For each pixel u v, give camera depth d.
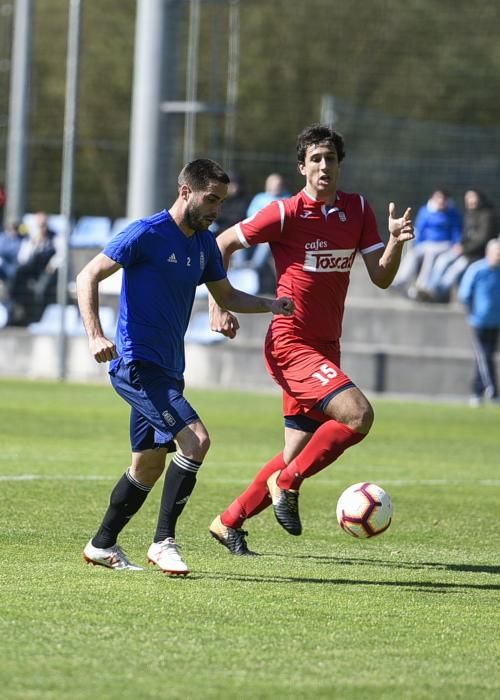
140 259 23.47
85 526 29.48
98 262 23.12
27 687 16.14
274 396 73.00
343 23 128.50
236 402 68.50
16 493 34.47
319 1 128.00
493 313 71.56
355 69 127.94
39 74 140.62
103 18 140.38
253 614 20.70
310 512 33.84
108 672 16.97
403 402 73.56
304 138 27.19
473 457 48.91
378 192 91.62
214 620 20.16
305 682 16.84
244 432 54.62
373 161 91.44
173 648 18.31
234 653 18.19
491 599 22.86
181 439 23.31
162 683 16.55
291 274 27.20
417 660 18.23
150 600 21.44
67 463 41.91
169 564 23.52
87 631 19.09
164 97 77.62
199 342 79.44
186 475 23.48
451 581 24.50
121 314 23.78
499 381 75.25
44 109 140.00
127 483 24.03
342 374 26.42
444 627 20.39
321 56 128.88
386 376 77.19
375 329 81.94
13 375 80.50
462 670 17.80
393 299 85.25
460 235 83.31
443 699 16.30
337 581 24.05
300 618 20.56
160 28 77.12
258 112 127.56
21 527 28.97
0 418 56.09
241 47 127.44
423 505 35.75
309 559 26.59
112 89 141.00
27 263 82.00
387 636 19.61
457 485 40.50
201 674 17.05
